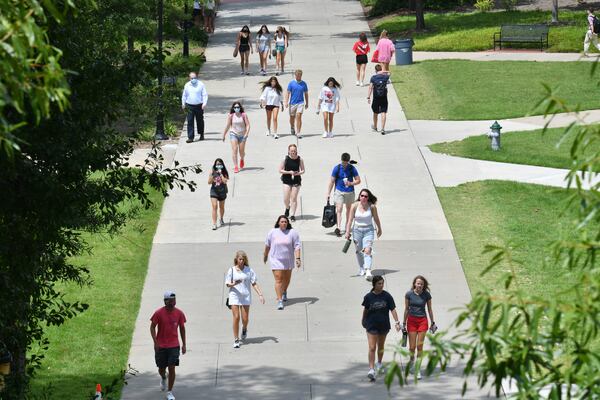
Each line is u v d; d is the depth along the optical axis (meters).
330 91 69.19
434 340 16.55
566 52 95.50
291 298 45.78
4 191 25.39
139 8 61.00
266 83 69.56
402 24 110.56
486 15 112.69
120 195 28.31
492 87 82.69
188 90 68.12
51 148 25.75
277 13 121.06
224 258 50.53
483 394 37.19
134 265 49.50
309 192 59.56
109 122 28.00
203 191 59.56
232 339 42.16
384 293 37.94
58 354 40.59
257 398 37.09
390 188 60.16
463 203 57.53
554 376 16.67
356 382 38.41
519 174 61.81
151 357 40.78
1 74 15.02
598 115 73.44
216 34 108.69
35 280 28.95
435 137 70.19
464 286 46.50
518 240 51.34
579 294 16.78
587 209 17.52
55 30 25.36
